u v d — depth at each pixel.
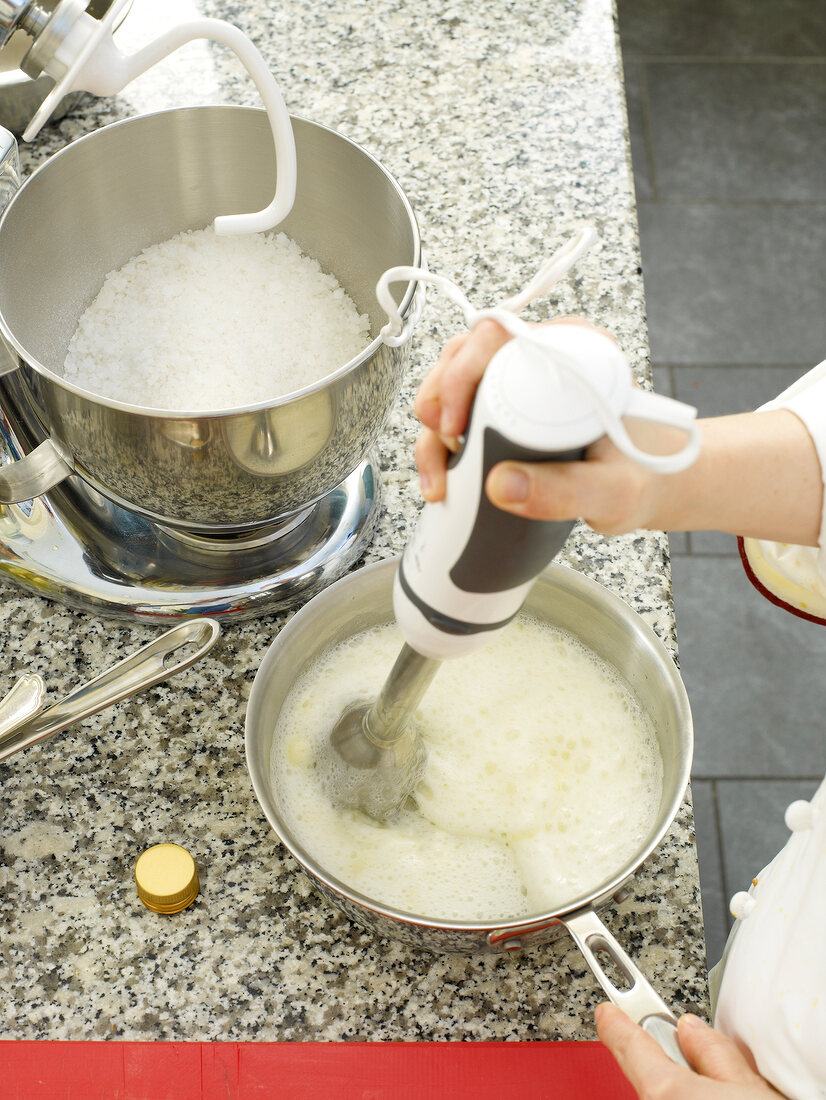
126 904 0.64
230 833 0.66
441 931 0.50
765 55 2.31
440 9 1.08
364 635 0.67
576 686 0.64
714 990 0.80
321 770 0.61
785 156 2.19
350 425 0.60
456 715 0.64
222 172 0.75
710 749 1.64
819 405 0.49
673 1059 0.49
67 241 0.72
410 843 0.60
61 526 0.74
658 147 2.19
